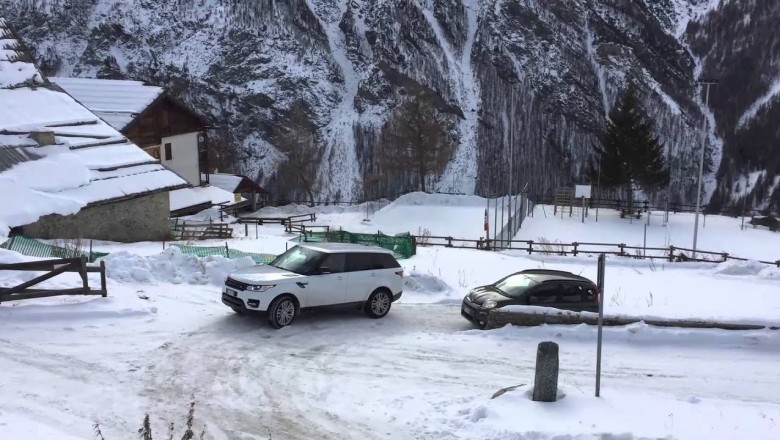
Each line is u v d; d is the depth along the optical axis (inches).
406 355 491.2
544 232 2023.9
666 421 346.0
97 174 1120.2
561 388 391.2
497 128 4153.5
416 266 959.6
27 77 1304.1
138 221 1147.3
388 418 360.8
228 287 555.5
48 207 976.9
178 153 1982.0
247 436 332.2
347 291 588.7
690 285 908.6
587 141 4160.9
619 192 3319.4
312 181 3415.4
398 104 4124.0
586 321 572.1
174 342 484.4
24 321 492.7
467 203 2320.4
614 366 490.6
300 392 400.2
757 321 568.4
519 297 590.2
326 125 4156.0
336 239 1159.6
